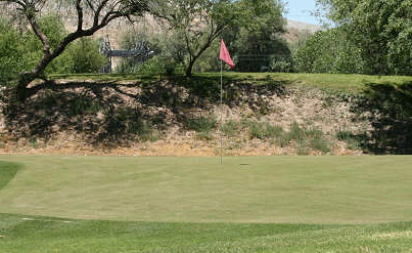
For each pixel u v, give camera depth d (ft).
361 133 89.04
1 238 23.26
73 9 96.17
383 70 106.22
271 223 24.35
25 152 83.05
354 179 40.98
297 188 37.01
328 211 28.25
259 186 38.32
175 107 94.99
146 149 84.94
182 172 47.19
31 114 91.76
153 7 96.12
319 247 17.81
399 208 28.94
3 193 37.70
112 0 97.09
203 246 19.40
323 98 97.81
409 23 77.10
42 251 20.58
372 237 18.99
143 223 25.23
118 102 94.94
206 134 88.99
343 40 92.38
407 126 90.48
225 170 48.06
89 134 87.40
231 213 28.09
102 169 49.96
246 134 89.25
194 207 30.32
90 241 22.13
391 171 45.09
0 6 95.30
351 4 88.74
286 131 89.86
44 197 35.83
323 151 85.35
